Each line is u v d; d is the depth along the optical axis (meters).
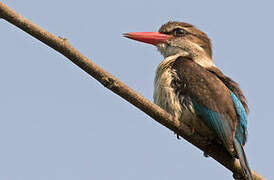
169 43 12.88
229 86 11.02
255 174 9.69
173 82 10.49
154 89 11.09
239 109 10.30
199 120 10.12
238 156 9.61
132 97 8.60
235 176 10.01
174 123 9.25
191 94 10.22
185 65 10.76
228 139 9.79
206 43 12.96
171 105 10.34
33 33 8.27
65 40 8.38
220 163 10.01
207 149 9.88
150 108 8.82
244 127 10.32
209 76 10.55
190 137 9.63
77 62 8.40
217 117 9.96
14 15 8.23
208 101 10.05
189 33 12.91
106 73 8.45
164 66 11.09
